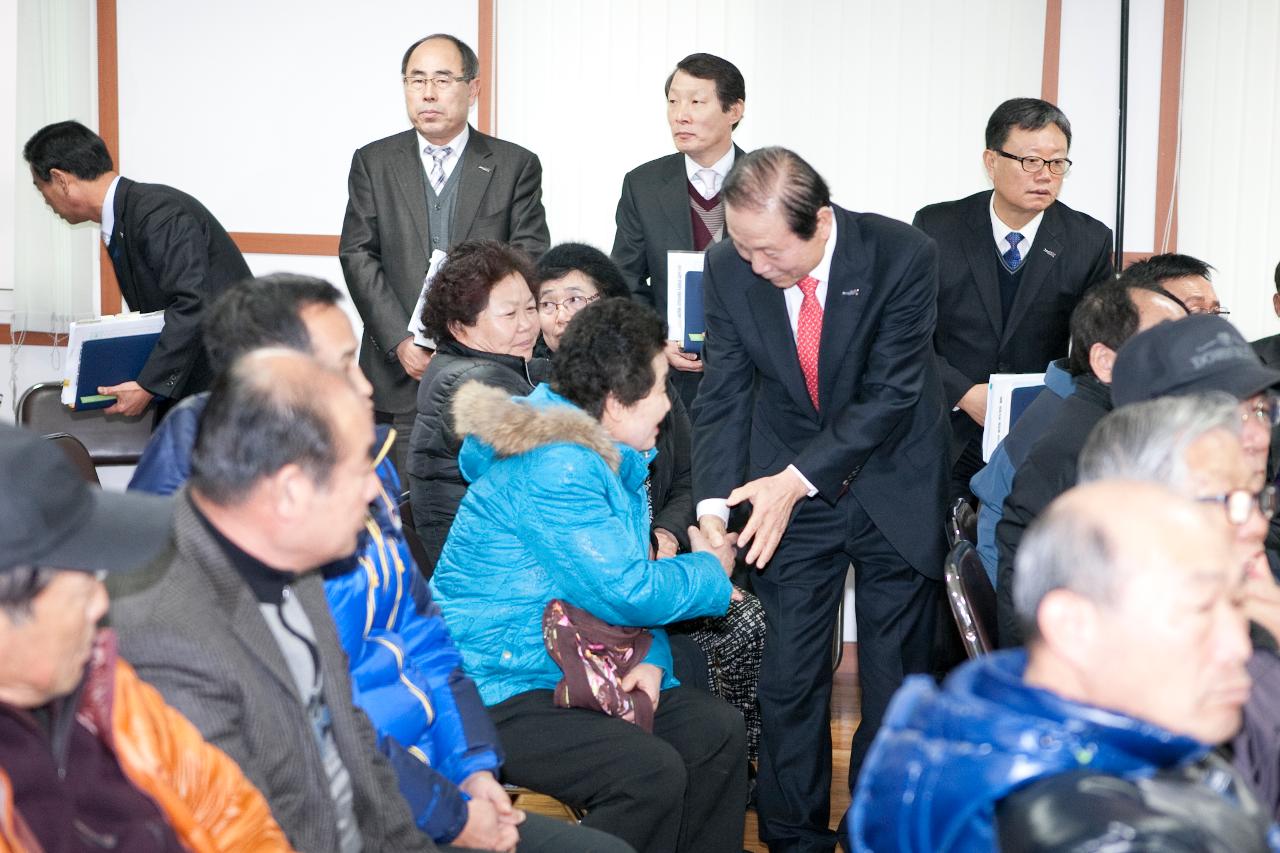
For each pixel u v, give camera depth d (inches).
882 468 116.2
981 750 42.2
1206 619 43.8
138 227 156.6
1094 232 149.4
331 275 201.2
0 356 203.5
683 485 125.6
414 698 73.3
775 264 103.7
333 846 60.7
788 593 118.2
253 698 57.7
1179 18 187.8
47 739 47.1
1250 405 74.4
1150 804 39.6
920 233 111.2
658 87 190.9
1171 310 91.4
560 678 93.3
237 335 70.2
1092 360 94.0
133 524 48.4
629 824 86.9
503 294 109.4
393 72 195.8
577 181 193.3
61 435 110.5
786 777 118.3
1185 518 44.6
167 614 56.7
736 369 116.3
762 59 189.5
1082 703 44.6
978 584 94.8
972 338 148.9
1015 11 188.1
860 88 189.8
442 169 165.5
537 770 89.8
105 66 196.4
